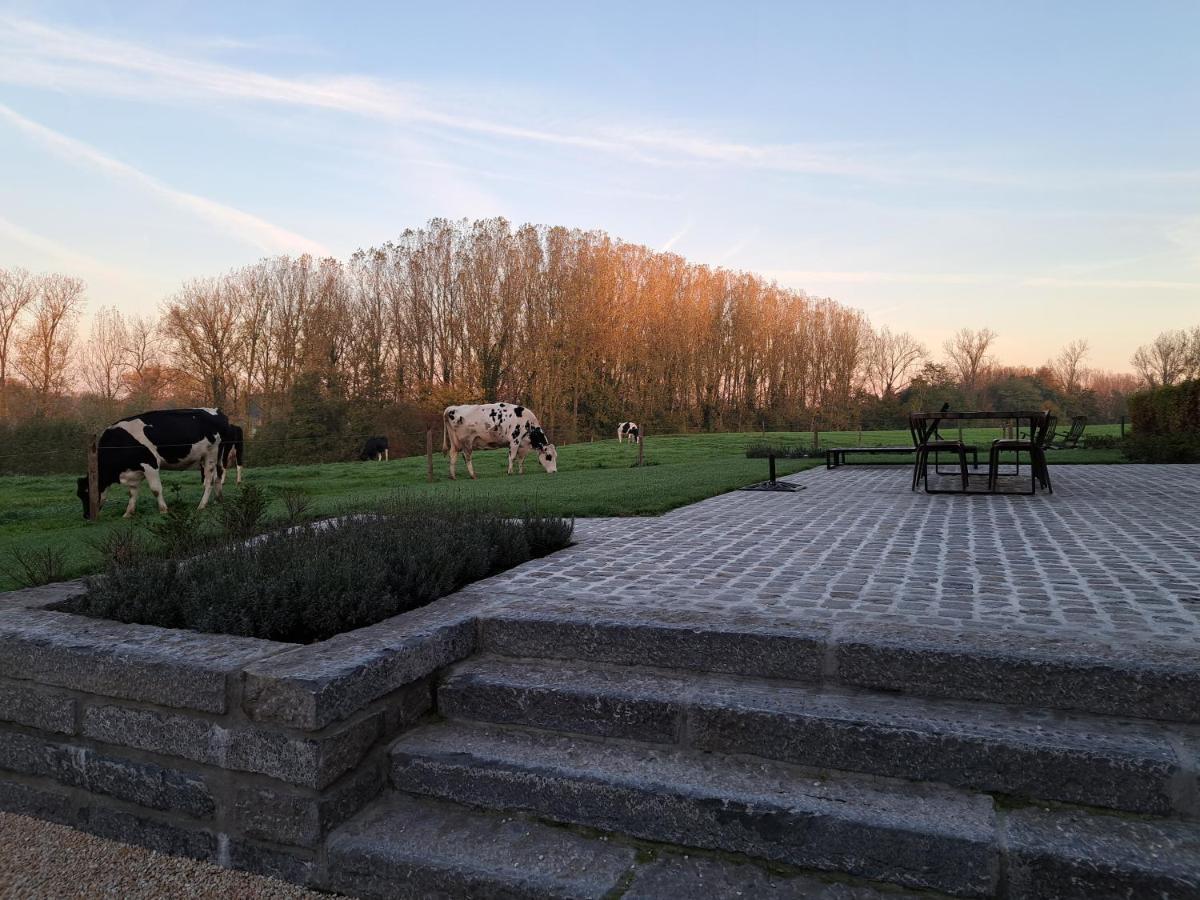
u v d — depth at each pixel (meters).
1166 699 2.61
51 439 28.66
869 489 10.91
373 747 2.92
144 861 2.88
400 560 4.29
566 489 11.75
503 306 44.25
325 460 37.44
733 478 13.16
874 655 2.96
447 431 17.31
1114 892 2.12
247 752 2.77
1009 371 71.06
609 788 2.64
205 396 44.19
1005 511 7.89
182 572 4.10
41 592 4.07
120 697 3.04
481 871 2.46
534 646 3.48
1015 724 2.62
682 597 4.04
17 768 3.30
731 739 2.82
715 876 2.41
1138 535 6.09
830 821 2.39
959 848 2.25
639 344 47.59
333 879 2.65
